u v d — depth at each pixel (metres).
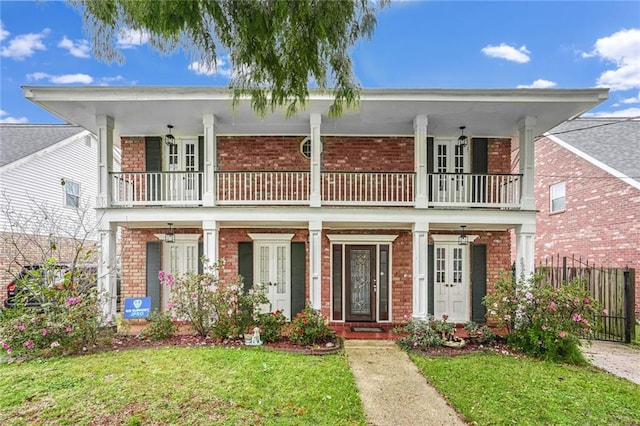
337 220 7.75
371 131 9.05
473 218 7.77
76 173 14.05
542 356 6.35
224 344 6.84
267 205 8.36
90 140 13.87
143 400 4.34
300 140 9.32
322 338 7.05
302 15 2.69
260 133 9.22
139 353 6.20
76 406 4.19
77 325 6.32
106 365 5.55
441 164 9.34
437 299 9.37
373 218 7.76
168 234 8.92
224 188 8.49
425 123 7.82
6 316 6.83
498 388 4.95
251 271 9.34
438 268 9.45
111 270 7.73
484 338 7.11
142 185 9.22
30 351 6.11
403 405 4.50
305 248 9.41
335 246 9.42
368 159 9.30
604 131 13.35
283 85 3.15
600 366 6.23
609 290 8.22
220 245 9.36
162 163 9.35
